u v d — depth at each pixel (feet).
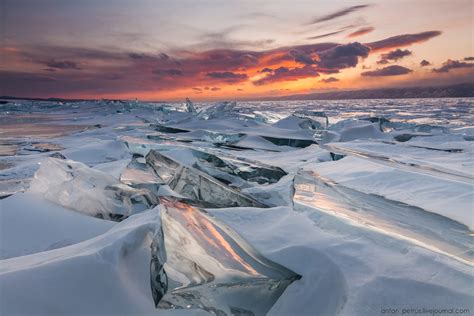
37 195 11.49
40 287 4.70
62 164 12.46
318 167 18.53
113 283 5.18
